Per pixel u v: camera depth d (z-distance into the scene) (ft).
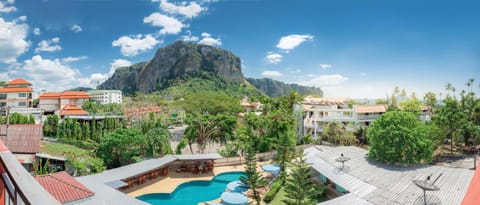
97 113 239.71
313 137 190.60
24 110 183.01
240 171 118.11
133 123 201.26
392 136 90.58
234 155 139.95
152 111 223.92
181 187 100.27
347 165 92.94
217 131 149.69
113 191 70.28
